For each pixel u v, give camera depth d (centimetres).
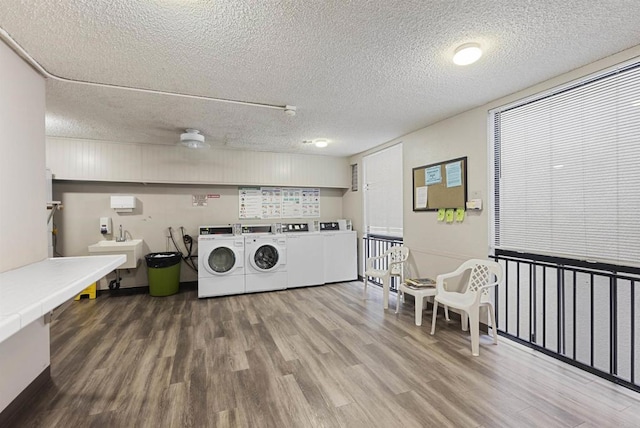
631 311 201
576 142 221
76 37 171
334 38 177
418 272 378
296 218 548
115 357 244
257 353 250
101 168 410
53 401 186
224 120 331
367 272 411
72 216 427
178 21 158
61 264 186
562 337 248
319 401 186
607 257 204
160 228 470
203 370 224
